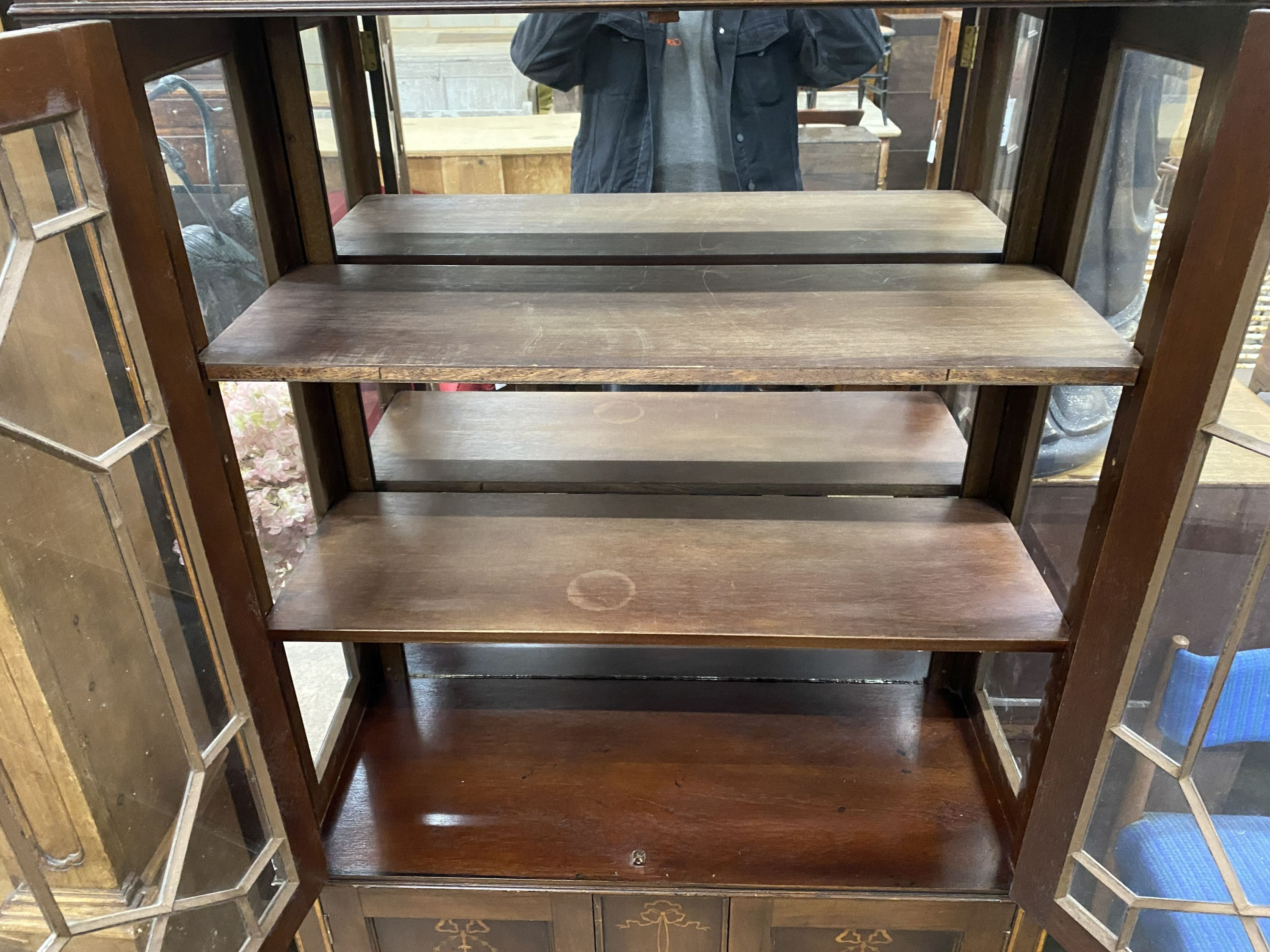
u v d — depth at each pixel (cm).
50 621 84
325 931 132
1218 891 100
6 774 80
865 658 163
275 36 111
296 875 116
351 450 138
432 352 97
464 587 119
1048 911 114
